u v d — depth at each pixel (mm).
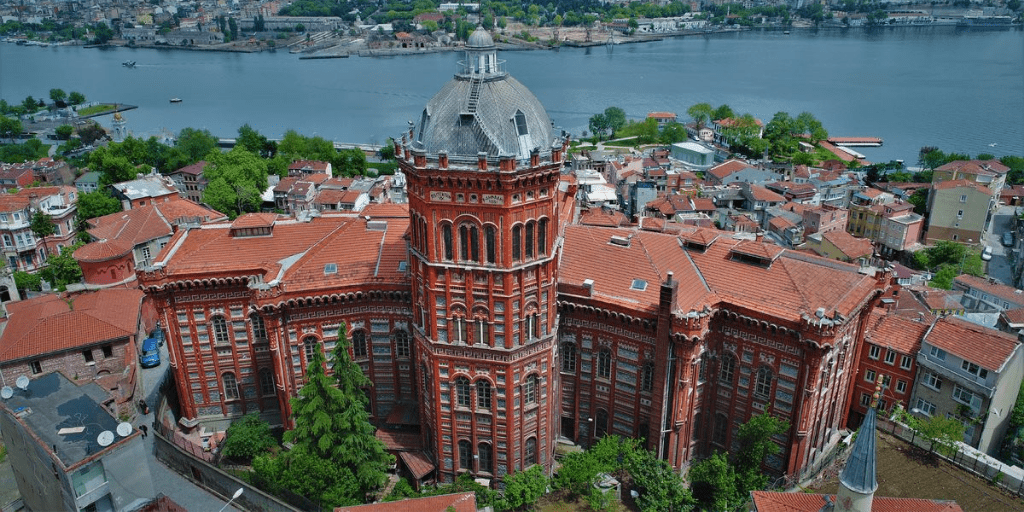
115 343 102875
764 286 76312
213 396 88750
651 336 74688
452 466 78750
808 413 73000
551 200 68500
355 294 80500
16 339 98938
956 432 76438
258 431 83500
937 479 72750
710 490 74562
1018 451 90562
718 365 78062
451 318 71250
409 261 76438
